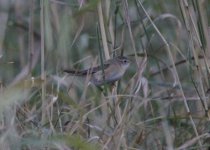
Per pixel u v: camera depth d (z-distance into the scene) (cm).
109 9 1523
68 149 1288
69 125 1398
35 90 1530
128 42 1862
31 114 1420
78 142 1177
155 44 1908
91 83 1576
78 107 1366
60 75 1573
